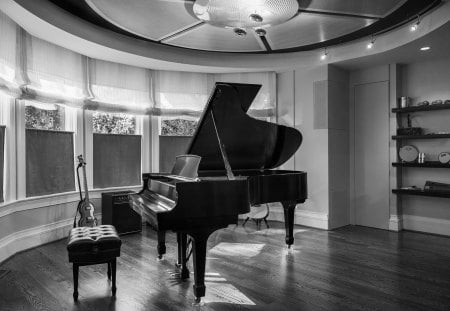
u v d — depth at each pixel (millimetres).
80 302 2572
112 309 2457
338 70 5375
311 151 5359
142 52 4785
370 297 2662
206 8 3262
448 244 4277
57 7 3646
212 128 3143
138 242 4352
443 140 4781
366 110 5391
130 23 3881
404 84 5191
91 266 3396
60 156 4449
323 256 3746
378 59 4891
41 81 4086
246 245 4203
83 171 4434
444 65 4801
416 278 3074
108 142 5121
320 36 4328
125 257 3705
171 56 5090
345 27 4008
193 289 2654
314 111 5316
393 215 5102
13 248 3723
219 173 3861
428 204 4957
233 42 4598
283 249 4027
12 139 3750
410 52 4531
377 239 4531
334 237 4645
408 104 5004
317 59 5281
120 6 3432
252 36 4355
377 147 5266
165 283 2949
